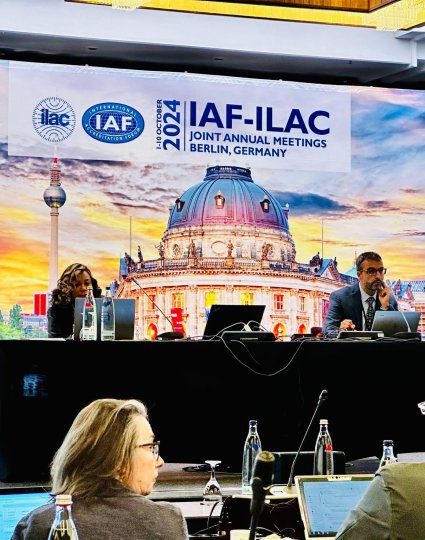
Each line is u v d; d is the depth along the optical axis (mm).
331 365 5227
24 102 8234
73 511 2605
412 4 5113
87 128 8383
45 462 4879
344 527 2785
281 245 8812
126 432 2705
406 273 9031
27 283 8188
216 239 8664
